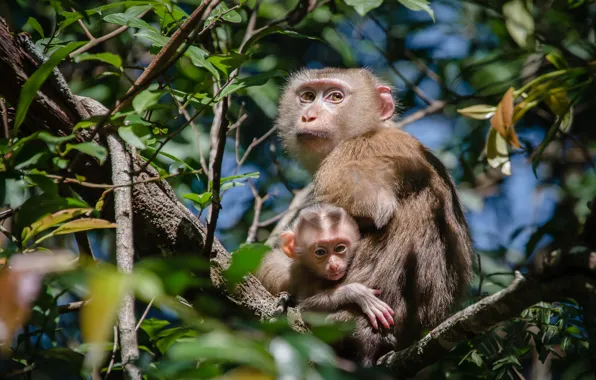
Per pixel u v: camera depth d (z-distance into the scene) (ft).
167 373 18.20
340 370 17.34
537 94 29.99
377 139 40.73
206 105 27.35
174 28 32.17
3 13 32.55
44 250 25.44
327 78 45.60
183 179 42.16
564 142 53.88
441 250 36.73
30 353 25.45
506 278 45.65
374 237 37.40
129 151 31.60
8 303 15.81
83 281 15.02
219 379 16.53
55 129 30.09
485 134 49.96
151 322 32.35
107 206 31.40
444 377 34.47
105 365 30.76
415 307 35.73
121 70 25.52
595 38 46.42
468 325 26.89
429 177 38.50
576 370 33.06
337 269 36.63
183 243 31.81
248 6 49.78
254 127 54.85
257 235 49.70
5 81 29.07
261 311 31.48
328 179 39.58
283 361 15.78
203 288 30.63
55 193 24.20
